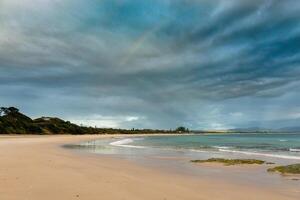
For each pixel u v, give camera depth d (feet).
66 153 100.68
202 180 51.42
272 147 153.07
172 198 35.99
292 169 64.44
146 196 36.40
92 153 108.78
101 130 612.70
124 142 224.74
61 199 33.68
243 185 47.37
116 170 59.57
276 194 41.04
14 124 393.09
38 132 417.69
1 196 34.35
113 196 35.68
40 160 70.59
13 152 92.17
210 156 99.81
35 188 38.60
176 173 59.93
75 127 526.57
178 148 146.41
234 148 146.51
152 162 79.97
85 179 45.85
